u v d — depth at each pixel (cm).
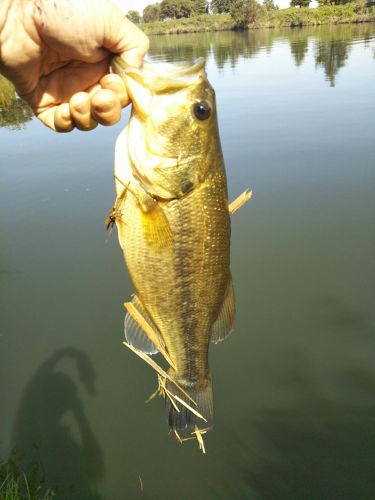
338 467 76
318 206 154
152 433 85
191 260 38
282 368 95
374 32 728
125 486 76
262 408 87
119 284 126
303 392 89
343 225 142
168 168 36
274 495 72
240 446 81
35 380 96
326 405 86
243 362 97
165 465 79
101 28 34
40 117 38
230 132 238
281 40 730
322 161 188
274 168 186
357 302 110
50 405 91
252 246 137
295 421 84
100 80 37
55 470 79
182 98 35
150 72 35
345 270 122
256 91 335
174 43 852
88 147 235
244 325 107
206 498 74
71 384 95
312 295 114
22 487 71
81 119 36
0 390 94
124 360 101
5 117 310
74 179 195
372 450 78
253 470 77
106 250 142
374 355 96
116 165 37
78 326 111
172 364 41
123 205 37
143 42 36
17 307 118
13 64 35
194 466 79
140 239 37
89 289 124
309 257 129
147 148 35
